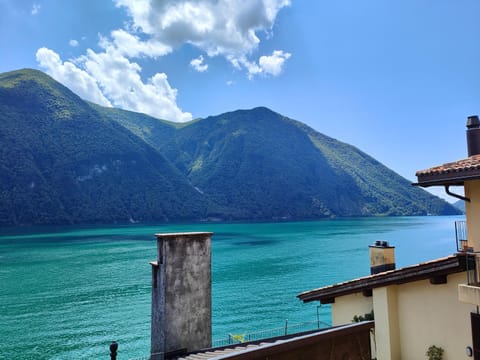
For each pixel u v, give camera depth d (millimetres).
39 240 118812
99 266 70938
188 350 11023
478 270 7957
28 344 30797
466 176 7820
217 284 54375
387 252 14031
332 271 64438
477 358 8242
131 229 164500
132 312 40562
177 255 11234
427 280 9586
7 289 51875
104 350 29500
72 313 40156
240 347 10164
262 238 125000
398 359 10164
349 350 8141
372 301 11992
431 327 9445
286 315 38156
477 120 10438
